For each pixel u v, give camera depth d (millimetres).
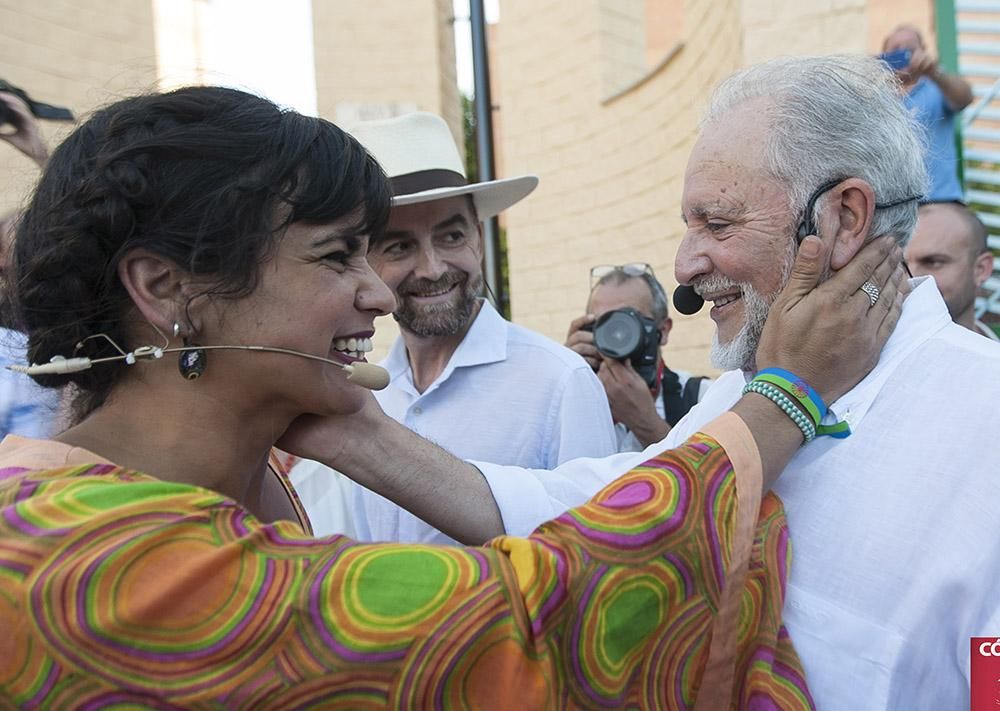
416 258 2082
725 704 1067
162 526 918
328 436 1321
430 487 1367
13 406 1570
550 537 1020
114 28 5348
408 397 2193
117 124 1061
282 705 898
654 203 5398
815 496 1217
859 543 1168
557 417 2045
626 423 2379
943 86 3043
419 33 6332
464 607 937
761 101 1237
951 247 2602
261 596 914
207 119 1061
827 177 1188
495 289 3789
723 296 1291
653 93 5293
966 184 3559
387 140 2121
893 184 1197
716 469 1087
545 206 6230
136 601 882
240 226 1037
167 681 882
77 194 1041
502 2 6348
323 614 916
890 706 1115
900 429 1189
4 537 912
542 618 957
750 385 1181
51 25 5035
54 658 882
